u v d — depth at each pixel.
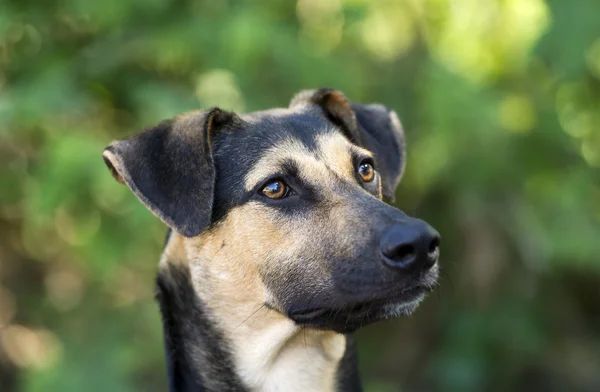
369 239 4.37
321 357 5.03
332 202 4.66
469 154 8.92
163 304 5.18
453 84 8.67
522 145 9.48
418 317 10.13
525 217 9.31
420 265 4.22
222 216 4.86
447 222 9.78
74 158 7.64
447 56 9.54
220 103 8.41
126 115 8.95
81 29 8.93
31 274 9.78
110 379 8.28
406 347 10.16
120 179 5.12
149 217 7.88
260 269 4.76
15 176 8.82
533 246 9.20
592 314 10.97
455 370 9.48
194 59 8.70
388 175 5.69
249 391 4.97
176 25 8.55
